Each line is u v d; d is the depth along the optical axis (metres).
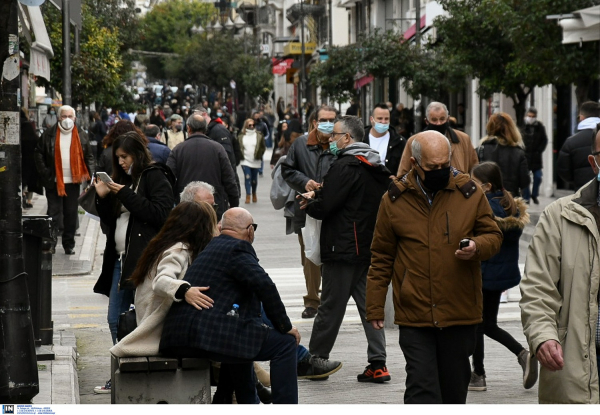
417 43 51.34
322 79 57.62
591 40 25.53
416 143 8.45
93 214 12.67
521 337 14.55
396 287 8.61
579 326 7.09
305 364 11.87
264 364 13.09
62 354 12.80
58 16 40.47
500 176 11.30
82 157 23.08
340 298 11.70
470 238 8.46
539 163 31.80
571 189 35.97
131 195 11.10
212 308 8.85
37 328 12.69
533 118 31.92
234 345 8.77
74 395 10.73
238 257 9.01
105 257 11.74
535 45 27.97
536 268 7.25
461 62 32.81
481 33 32.25
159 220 11.20
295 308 17.23
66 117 23.00
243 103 125.69
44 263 12.80
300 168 14.97
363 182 11.48
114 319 11.71
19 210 9.34
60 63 41.28
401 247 8.60
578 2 27.64
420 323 8.48
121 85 58.28
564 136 36.34
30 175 24.19
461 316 8.48
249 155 35.97
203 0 166.50
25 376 9.40
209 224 9.70
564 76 28.09
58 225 23.36
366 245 11.54
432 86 49.00
